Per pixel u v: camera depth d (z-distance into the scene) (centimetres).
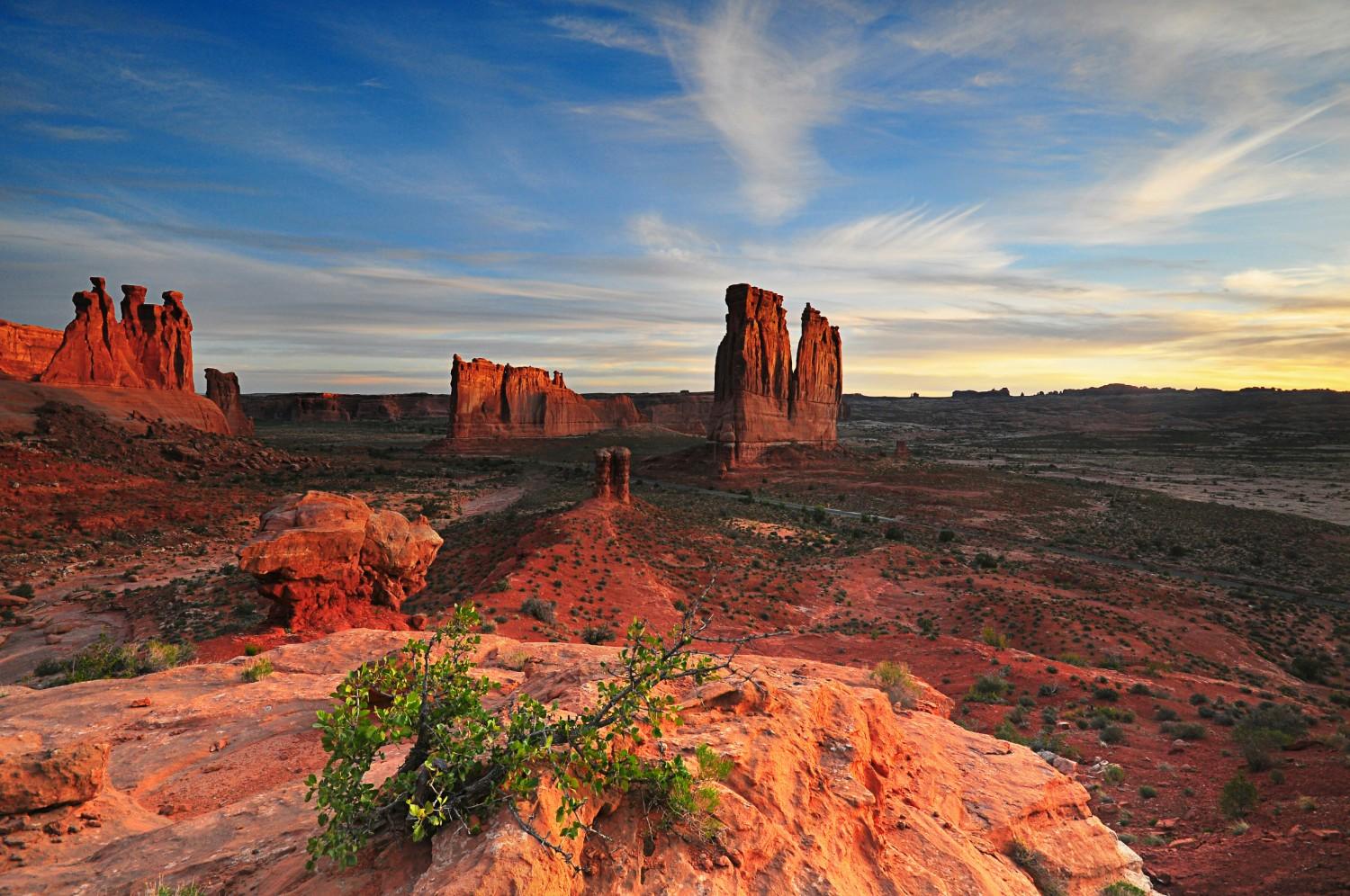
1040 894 1080
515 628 4175
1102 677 4012
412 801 581
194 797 1102
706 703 868
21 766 900
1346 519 13425
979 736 1609
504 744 614
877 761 1030
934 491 13725
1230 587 8000
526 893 499
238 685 1777
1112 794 2486
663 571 6431
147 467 10350
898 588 6956
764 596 6309
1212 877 1831
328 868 588
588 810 615
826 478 14850
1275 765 2580
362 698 621
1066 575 7506
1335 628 6359
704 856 640
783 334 16250
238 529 7944
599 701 665
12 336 14100
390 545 3384
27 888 704
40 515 7325
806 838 732
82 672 2353
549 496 11481
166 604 4612
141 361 13950
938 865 925
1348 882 1673
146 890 669
